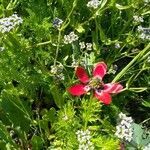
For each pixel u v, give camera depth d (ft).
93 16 0.82
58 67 0.80
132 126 0.77
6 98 0.78
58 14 0.85
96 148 0.71
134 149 0.75
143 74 0.89
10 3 0.81
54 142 0.74
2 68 0.78
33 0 0.84
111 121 0.83
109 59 0.88
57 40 0.82
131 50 0.94
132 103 0.92
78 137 0.69
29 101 0.83
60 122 0.72
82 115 0.72
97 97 0.71
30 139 0.83
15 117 0.79
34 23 0.80
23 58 0.79
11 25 0.74
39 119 0.79
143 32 0.83
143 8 0.86
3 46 0.78
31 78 0.80
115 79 0.79
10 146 0.77
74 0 0.81
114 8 0.83
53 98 0.84
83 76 0.72
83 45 0.83
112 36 0.89
